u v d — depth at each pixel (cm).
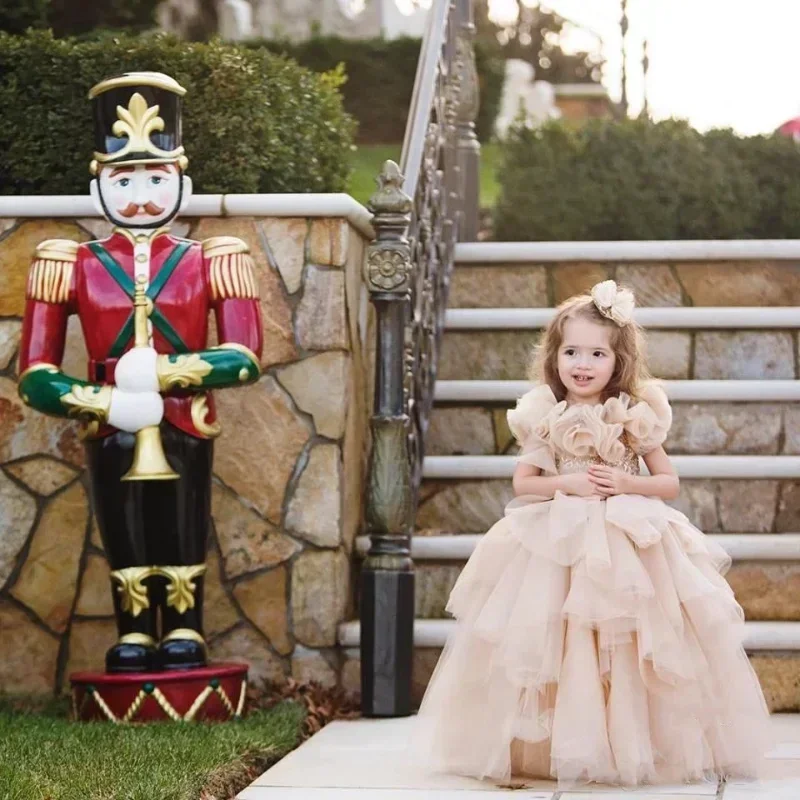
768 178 837
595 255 746
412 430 597
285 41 1422
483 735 428
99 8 1029
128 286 521
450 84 773
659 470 450
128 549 527
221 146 624
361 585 553
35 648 588
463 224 840
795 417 673
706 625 421
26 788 395
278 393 584
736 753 419
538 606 412
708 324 705
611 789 408
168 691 513
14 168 632
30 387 518
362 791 411
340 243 585
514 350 717
